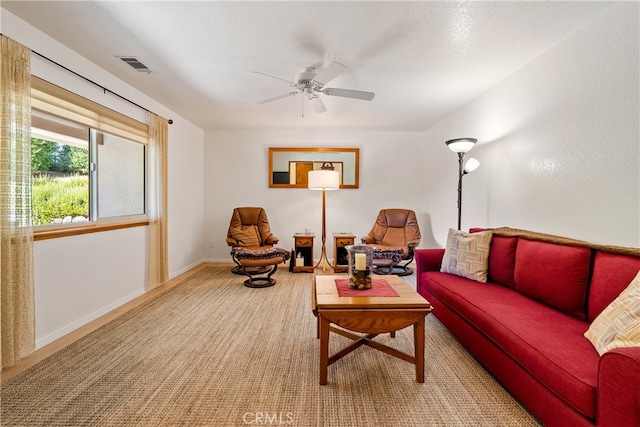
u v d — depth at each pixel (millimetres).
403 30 2076
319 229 5203
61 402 1557
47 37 2176
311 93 2785
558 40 2205
